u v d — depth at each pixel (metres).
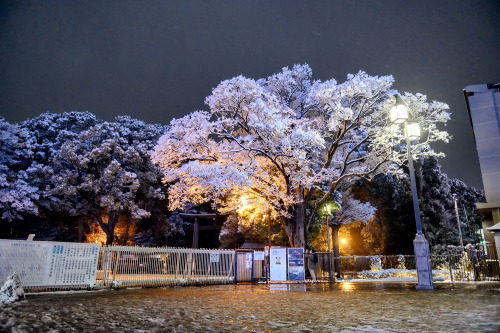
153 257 17.88
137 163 44.59
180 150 24.14
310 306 8.76
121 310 8.03
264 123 21.66
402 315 6.87
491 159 14.95
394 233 37.62
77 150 42.66
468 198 64.38
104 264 16.02
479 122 15.41
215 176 20.38
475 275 17.00
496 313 6.71
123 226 49.97
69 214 43.53
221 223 56.28
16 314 7.14
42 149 43.78
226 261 21.03
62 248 14.37
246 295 12.42
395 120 15.33
